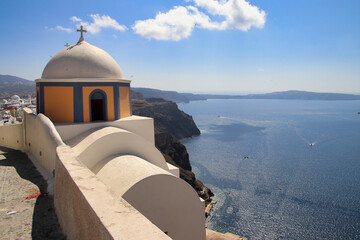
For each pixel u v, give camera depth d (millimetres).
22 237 5062
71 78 10914
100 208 3549
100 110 12320
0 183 8039
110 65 12133
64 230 5145
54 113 11102
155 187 7473
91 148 8914
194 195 8297
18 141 13609
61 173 5773
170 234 7914
